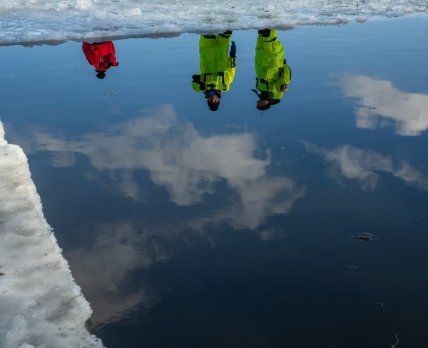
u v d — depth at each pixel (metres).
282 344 3.27
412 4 12.42
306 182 5.07
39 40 9.80
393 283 3.77
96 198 4.87
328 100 6.94
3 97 7.23
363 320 3.44
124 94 7.30
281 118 6.46
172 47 9.35
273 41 9.36
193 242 4.26
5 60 8.77
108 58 8.72
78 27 10.54
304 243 4.21
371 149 5.67
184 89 7.46
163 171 5.31
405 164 5.36
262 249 4.16
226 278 3.85
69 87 7.58
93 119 6.53
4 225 4.30
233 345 3.27
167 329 3.39
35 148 5.81
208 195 4.89
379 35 9.92
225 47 9.16
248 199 4.82
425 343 3.26
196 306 3.59
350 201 4.75
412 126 6.18
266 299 3.64
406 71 7.98
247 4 12.30
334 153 5.59
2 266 3.77
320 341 3.28
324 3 12.52
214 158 5.55
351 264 3.97
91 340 3.21
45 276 3.73
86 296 3.67
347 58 8.59
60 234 4.36
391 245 4.16
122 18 11.12
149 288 3.76
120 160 5.53
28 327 3.23
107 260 4.05
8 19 11.15
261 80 7.64
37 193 4.90
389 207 4.65
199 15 11.35
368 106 6.73
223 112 6.70
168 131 6.19
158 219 4.56
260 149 5.72
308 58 8.58
